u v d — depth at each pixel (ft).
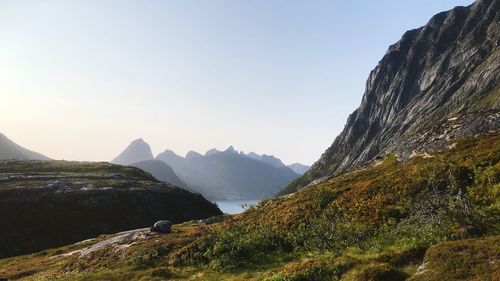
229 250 130.93
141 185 531.50
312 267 82.64
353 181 187.42
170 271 125.80
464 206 96.27
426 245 80.94
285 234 140.15
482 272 56.85
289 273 83.61
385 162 206.08
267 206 201.57
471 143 169.37
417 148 199.93
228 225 174.81
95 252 171.83
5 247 334.85
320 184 216.13
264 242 132.46
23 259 221.66
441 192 125.80
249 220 180.04
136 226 430.61
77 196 432.25
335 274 77.61
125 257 151.53
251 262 120.98
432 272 62.08
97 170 640.58
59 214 398.83
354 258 83.56
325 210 150.41
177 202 511.81
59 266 168.96
